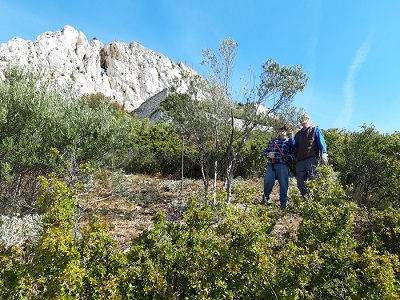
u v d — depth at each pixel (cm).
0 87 524
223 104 703
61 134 570
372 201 653
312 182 358
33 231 414
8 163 508
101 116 637
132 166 1098
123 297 238
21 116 521
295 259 258
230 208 277
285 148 639
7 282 228
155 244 267
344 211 315
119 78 7131
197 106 720
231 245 257
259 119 706
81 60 6612
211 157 794
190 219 289
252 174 1003
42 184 262
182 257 255
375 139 730
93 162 627
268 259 257
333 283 278
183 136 771
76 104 657
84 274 230
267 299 242
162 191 828
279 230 431
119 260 249
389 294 240
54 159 533
